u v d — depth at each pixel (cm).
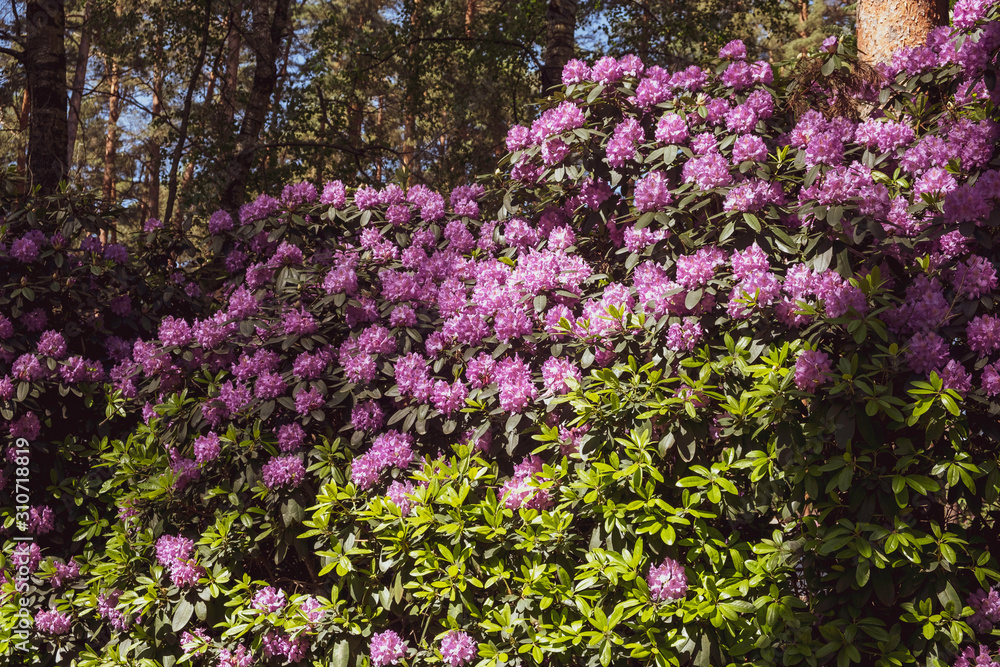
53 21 734
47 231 455
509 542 282
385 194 408
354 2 1402
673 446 273
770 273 267
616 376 278
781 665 253
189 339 371
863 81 329
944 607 237
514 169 370
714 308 281
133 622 328
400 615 305
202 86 1297
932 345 246
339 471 320
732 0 1289
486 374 310
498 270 354
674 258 303
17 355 414
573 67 357
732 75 326
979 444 261
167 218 1022
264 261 429
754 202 278
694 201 302
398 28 1195
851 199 263
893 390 262
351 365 333
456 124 1258
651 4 1268
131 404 421
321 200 423
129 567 334
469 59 1198
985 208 254
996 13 310
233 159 982
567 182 359
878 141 296
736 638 257
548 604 259
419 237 396
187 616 312
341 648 293
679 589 254
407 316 346
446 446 330
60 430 426
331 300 358
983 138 278
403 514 298
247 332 356
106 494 398
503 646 272
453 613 279
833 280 259
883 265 283
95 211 467
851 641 242
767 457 251
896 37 427
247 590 319
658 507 266
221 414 350
